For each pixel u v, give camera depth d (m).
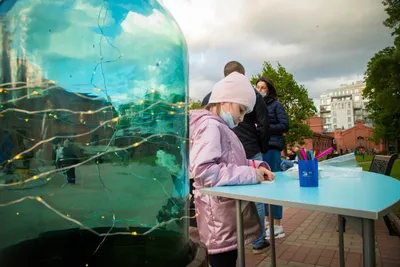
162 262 0.93
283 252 3.26
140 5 1.01
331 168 2.25
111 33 0.91
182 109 1.09
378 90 17.34
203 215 1.73
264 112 3.07
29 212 0.82
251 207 1.73
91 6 0.90
